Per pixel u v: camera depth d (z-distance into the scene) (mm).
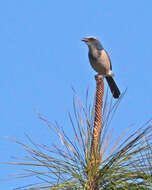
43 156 5738
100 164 6059
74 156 6012
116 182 5672
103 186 5859
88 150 6188
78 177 5809
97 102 6684
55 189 5434
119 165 5781
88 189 5785
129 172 5684
